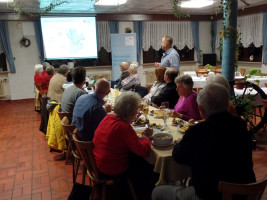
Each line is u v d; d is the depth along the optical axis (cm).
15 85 769
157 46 883
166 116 228
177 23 891
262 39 755
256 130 357
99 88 225
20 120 536
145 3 644
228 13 358
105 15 803
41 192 252
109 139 178
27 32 752
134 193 201
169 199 157
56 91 404
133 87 426
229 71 382
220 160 126
